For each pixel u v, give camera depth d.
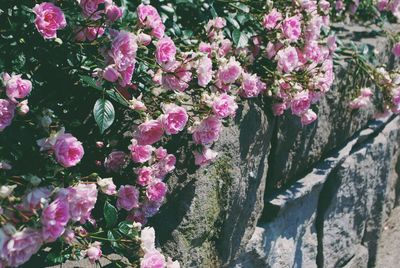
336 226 3.51
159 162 2.24
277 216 2.96
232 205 2.57
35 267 2.11
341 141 3.38
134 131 2.20
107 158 2.24
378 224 3.94
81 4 1.98
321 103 3.08
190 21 2.89
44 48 2.12
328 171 3.26
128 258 2.19
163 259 2.07
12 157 1.99
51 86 2.22
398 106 3.35
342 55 3.33
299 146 3.01
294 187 3.09
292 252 3.16
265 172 2.80
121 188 2.17
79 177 1.99
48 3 1.91
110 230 2.06
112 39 2.02
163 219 2.40
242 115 2.56
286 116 2.86
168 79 2.23
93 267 2.19
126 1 2.54
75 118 2.30
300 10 2.81
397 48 3.65
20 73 2.06
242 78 2.50
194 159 2.39
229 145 2.51
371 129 3.63
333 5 3.61
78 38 2.10
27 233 1.69
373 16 3.88
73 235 1.86
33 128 1.99
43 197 1.72
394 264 4.00
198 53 2.27
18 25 2.07
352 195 3.56
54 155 1.97
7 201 1.73
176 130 2.15
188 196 2.40
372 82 3.50
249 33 2.78
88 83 2.03
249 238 2.78
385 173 3.89
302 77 2.73
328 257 3.50
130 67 2.02
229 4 2.85
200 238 2.46
